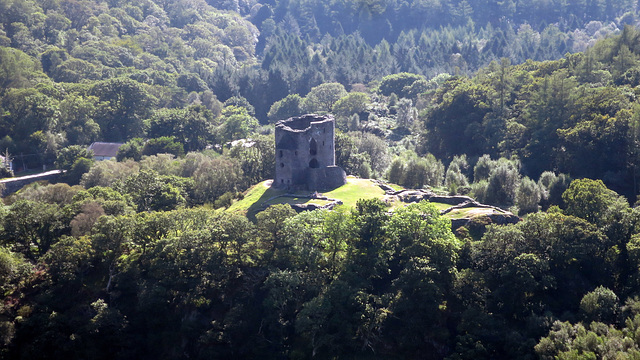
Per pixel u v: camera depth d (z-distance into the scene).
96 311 96.31
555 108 173.88
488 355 88.56
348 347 94.44
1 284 97.06
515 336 88.62
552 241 102.00
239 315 97.19
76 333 92.75
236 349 95.06
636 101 160.12
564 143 163.12
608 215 109.00
